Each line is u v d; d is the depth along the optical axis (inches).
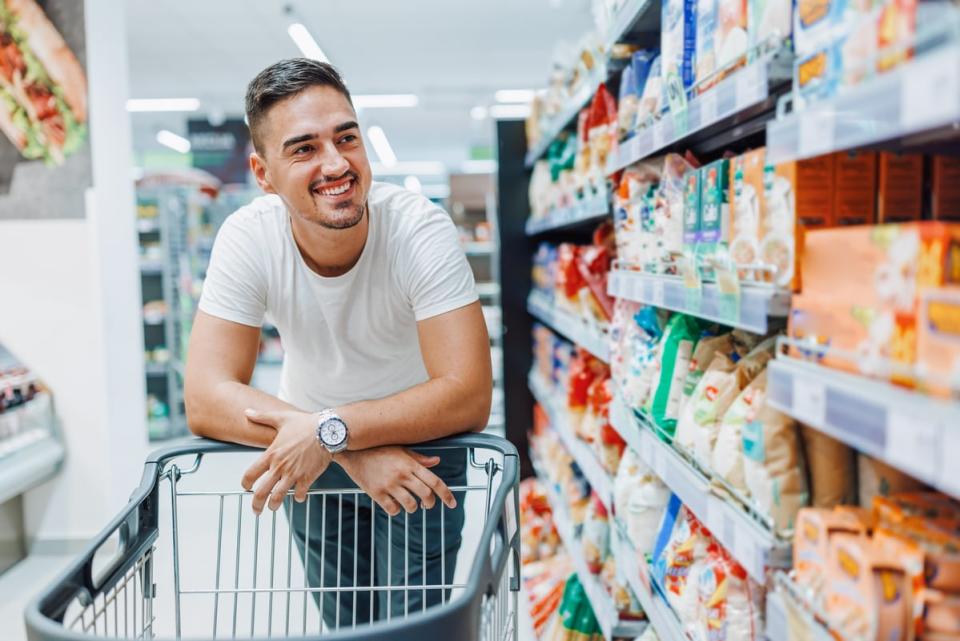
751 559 40.3
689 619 53.9
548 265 137.1
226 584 100.8
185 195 268.8
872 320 30.7
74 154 144.9
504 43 340.2
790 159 34.5
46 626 35.3
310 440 53.0
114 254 149.2
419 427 54.9
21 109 143.8
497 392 271.6
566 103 109.4
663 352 62.7
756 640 46.5
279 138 55.5
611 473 84.7
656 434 64.1
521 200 165.2
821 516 35.3
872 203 38.0
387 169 786.2
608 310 91.2
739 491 44.1
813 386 32.5
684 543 58.5
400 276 63.4
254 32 310.5
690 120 50.7
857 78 30.8
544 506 134.2
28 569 141.0
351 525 74.1
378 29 312.8
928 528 31.1
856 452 39.7
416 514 69.7
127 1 269.9
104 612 46.1
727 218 48.6
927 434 24.9
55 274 145.7
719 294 45.3
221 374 60.1
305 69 56.1
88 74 143.9
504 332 165.9
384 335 67.9
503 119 164.7
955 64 22.9
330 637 33.3
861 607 31.2
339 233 59.5
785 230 38.9
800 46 37.0
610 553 88.4
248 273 63.7
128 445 153.6
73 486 148.0
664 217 61.6
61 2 143.0
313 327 67.1
